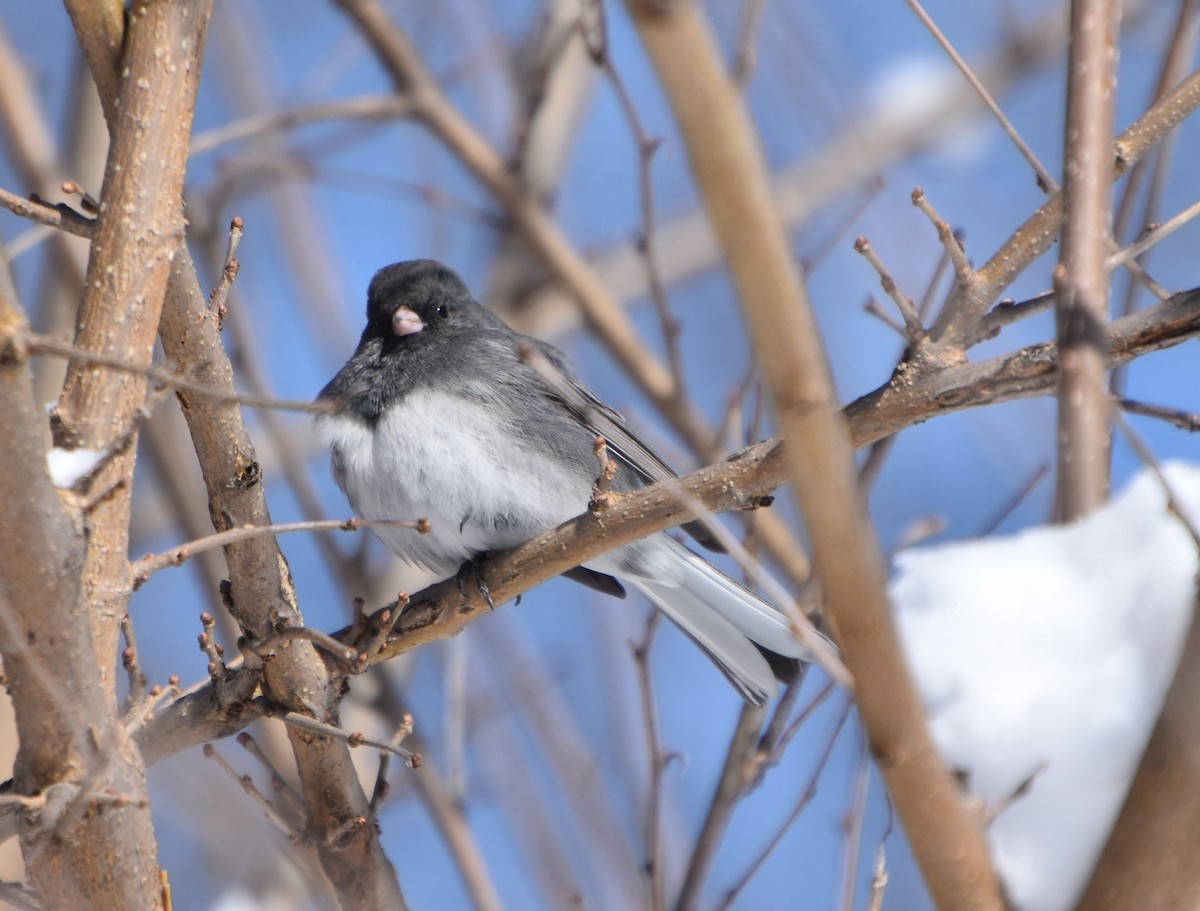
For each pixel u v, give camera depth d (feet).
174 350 16.49
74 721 13.51
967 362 16.16
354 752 26.61
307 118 32.68
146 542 35.68
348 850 18.31
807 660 23.12
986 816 11.65
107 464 13.75
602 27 28.14
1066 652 12.85
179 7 15.53
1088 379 11.72
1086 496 13.19
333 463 26.94
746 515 24.63
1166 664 12.46
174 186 15.61
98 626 14.84
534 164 34.68
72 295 29.76
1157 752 10.50
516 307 36.63
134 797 14.53
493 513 25.85
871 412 16.29
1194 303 14.49
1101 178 12.59
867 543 10.04
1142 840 10.48
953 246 15.88
